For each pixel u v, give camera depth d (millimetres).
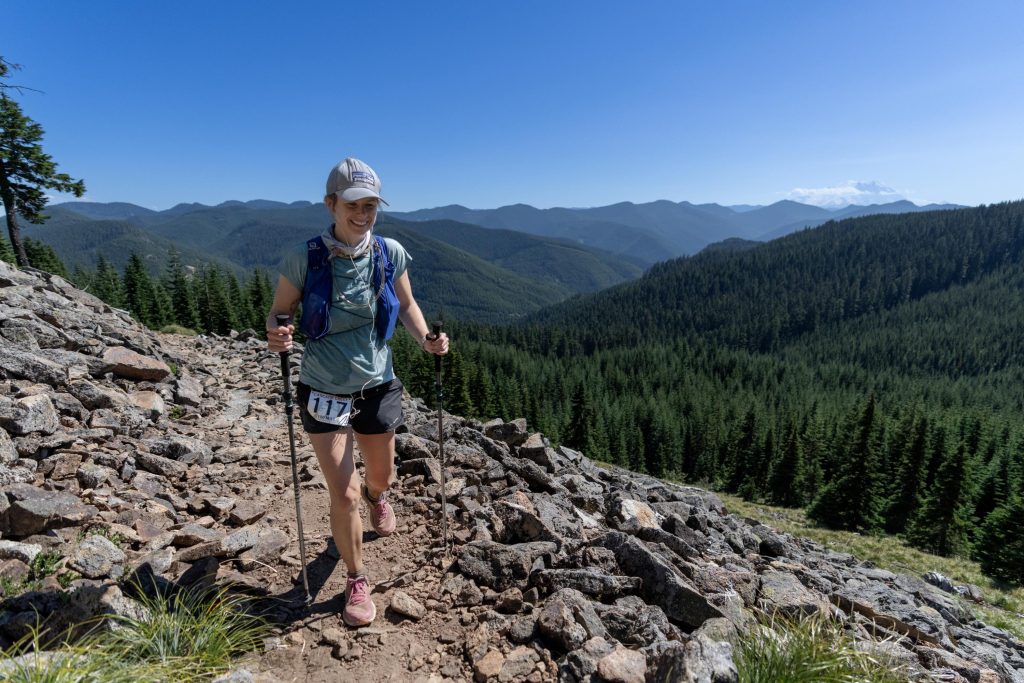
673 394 130750
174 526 4020
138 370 8039
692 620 3379
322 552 3990
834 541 37031
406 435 6316
